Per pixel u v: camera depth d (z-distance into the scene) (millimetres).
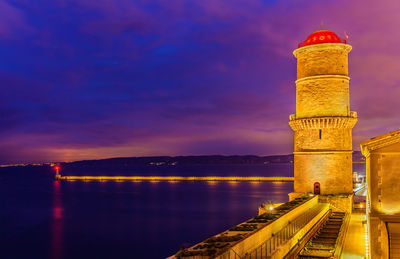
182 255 19062
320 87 55906
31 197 152125
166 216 100562
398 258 20734
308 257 28125
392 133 21703
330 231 40781
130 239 73500
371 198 21766
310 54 56781
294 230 29906
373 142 21969
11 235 78312
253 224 27531
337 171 55750
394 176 21625
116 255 62375
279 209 35906
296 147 58781
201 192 166375
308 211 42062
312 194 54562
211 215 101312
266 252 21453
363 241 36406
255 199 136500
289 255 25141
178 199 139750
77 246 68500
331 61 55688
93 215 103562
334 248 31031
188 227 84688
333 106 55500
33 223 91938
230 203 125812
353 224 45969
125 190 182500
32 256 62188
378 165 21844
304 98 57188
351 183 57375
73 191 180125
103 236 76375
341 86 55750
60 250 65750
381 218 21141
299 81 57938
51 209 116688
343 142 56281
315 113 56031
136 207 119125
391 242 20859
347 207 53312
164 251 64750
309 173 56719
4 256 62562
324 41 56406
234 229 25922
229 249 19484
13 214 107000
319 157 56156
